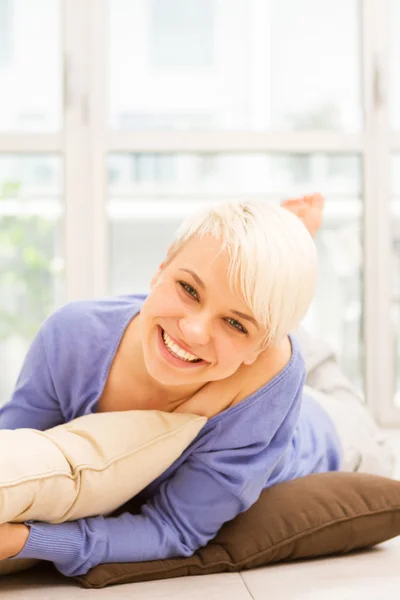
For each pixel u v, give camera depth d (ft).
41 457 3.91
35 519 3.95
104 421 4.26
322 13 11.84
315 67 11.85
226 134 11.62
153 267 11.84
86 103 11.52
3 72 11.50
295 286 3.99
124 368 4.53
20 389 4.70
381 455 6.47
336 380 7.30
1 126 11.55
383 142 11.82
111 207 11.76
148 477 4.25
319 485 4.87
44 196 11.70
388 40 11.86
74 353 4.56
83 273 11.57
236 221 4.01
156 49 11.71
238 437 4.38
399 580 4.25
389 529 4.79
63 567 4.09
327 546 4.67
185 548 4.39
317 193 6.14
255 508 4.71
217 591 4.04
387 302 11.87
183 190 11.84
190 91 11.76
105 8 11.61
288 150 11.72
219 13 11.71
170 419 4.34
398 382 12.12
